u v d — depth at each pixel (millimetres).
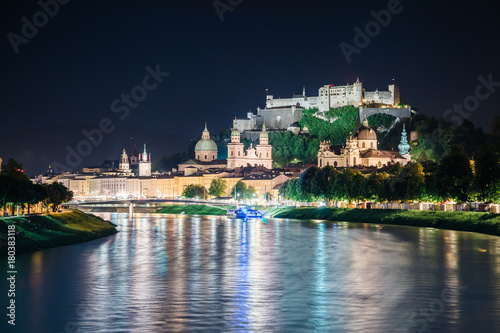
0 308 136375
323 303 138125
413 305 135625
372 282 159125
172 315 129875
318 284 157750
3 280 165375
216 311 132375
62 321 126938
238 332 118875
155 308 135250
